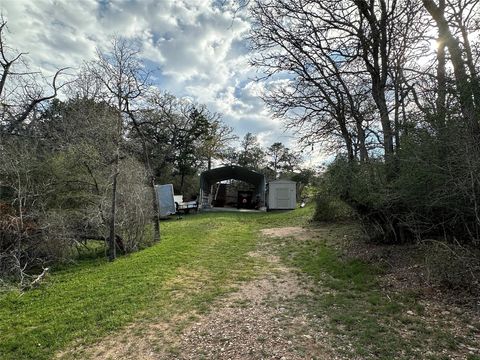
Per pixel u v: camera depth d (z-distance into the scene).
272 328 5.12
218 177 32.47
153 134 31.61
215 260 9.93
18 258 9.09
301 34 10.82
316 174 16.20
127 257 11.02
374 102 10.84
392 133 9.35
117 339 5.06
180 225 18.91
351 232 12.53
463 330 4.66
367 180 9.10
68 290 7.64
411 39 9.36
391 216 9.27
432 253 6.66
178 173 37.78
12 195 10.89
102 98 13.09
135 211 12.57
